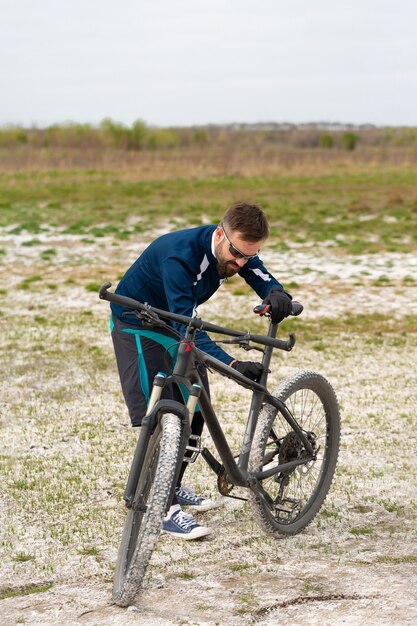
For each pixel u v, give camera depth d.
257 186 28.86
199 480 4.76
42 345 8.44
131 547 3.30
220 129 88.69
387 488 4.66
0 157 38.22
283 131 83.69
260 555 3.74
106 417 6.13
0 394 6.77
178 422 3.21
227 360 3.71
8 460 5.18
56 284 12.40
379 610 3.16
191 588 3.40
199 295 3.75
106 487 4.69
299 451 3.95
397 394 6.75
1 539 3.99
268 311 3.60
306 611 3.17
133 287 3.82
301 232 18.38
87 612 3.21
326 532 4.04
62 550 3.84
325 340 8.80
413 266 14.09
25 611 3.23
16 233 17.94
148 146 56.12
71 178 31.72
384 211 21.47
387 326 9.52
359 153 46.09
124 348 3.83
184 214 21.05
